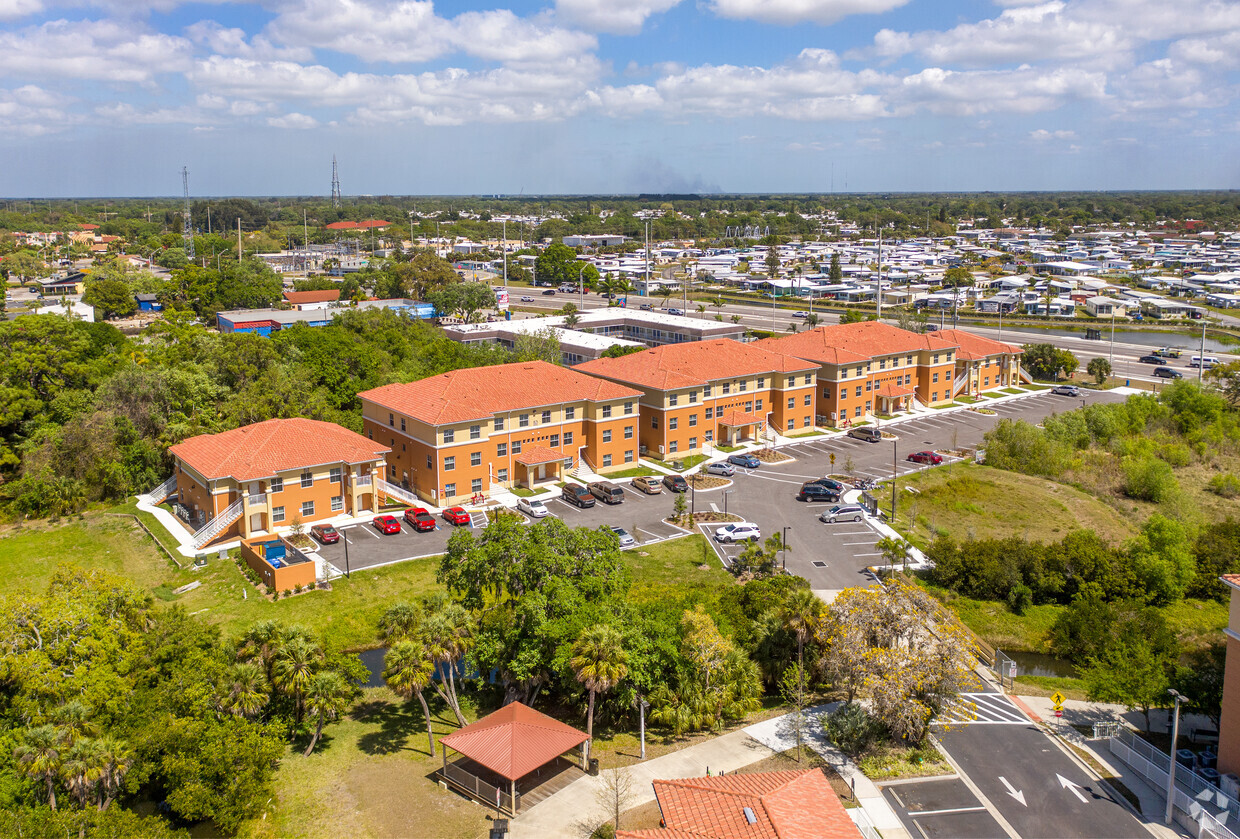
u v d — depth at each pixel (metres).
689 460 106.62
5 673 46.62
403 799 45.72
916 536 84.12
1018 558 74.31
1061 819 43.53
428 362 133.00
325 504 85.88
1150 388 149.38
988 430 121.94
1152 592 74.31
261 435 84.94
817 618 54.59
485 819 43.88
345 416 103.88
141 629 54.31
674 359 112.44
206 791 42.88
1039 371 156.50
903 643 53.81
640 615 53.84
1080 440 116.00
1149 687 50.88
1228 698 45.84
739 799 38.03
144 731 44.72
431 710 56.78
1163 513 91.88
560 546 58.12
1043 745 50.69
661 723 53.66
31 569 78.12
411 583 72.62
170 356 115.06
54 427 97.19
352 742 52.19
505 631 53.50
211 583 73.12
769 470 103.50
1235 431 122.62
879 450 112.19
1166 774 46.66
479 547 58.31
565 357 153.12
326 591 71.00
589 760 48.00
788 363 118.38
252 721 48.72
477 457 92.00
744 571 73.75
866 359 124.94
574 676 49.50
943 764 48.31
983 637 68.62
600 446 101.00
